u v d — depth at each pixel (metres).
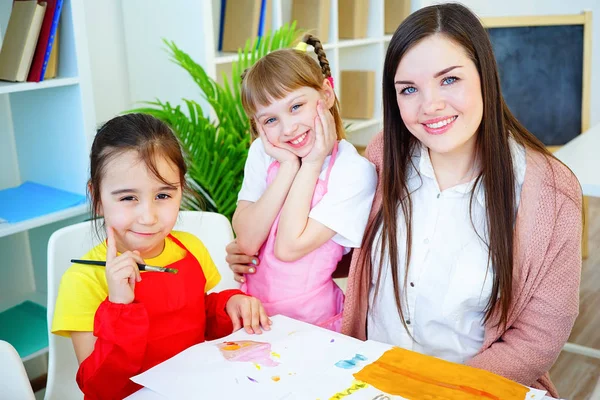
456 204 1.21
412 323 1.25
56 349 1.35
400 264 1.25
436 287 1.21
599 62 4.47
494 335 1.19
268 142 1.28
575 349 2.27
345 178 1.25
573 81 3.77
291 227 1.24
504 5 4.45
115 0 2.51
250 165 1.43
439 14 1.07
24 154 2.27
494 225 1.14
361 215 1.26
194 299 1.15
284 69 1.20
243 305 1.17
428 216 1.23
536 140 1.19
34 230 2.33
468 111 1.08
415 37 1.07
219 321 1.21
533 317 1.16
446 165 1.22
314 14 2.96
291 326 1.12
